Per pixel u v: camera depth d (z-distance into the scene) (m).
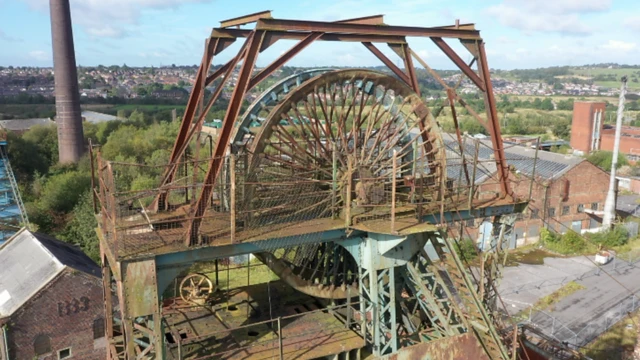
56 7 51.28
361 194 14.71
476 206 16.25
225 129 12.42
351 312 15.57
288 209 14.30
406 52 15.80
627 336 27.12
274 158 14.61
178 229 12.75
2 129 56.69
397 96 16.62
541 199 42.75
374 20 15.00
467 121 97.56
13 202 44.41
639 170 70.00
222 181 15.26
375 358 13.65
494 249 18.16
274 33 13.27
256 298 16.95
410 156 17.45
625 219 49.09
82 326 23.80
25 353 22.34
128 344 11.03
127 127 70.19
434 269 14.46
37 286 22.80
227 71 14.92
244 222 12.93
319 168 15.02
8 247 27.47
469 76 16.39
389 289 14.02
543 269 37.81
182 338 13.88
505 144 57.62
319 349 13.20
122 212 14.16
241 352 13.07
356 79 15.80
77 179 47.16
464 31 16.19
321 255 16.11
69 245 29.58
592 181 45.38
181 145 15.02
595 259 39.91
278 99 16.75
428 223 13.82
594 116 78.44
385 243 13.33
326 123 16.02
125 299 10.86
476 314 14.58
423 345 14.02
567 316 29.75
